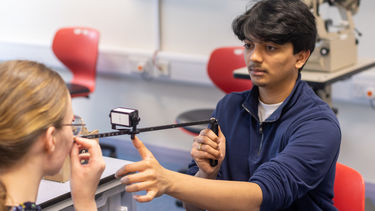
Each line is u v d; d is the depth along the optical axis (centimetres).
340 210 155
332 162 136
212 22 337
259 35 128
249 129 151
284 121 141
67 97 104
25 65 99
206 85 346
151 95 371
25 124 95
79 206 114
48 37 409
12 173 99
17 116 94
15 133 94
